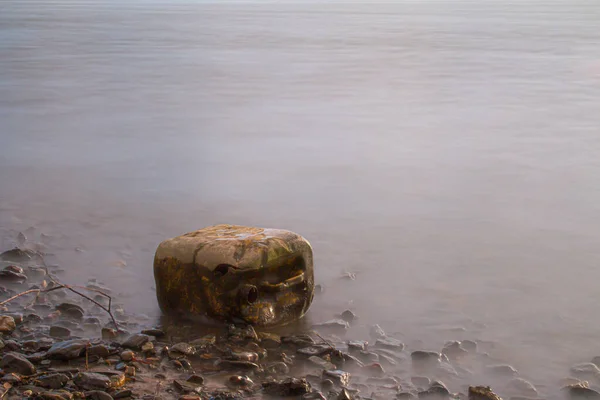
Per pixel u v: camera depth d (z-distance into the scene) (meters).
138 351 3.81
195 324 4.16
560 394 3.59
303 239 4.27
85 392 3.34
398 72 18.36
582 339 4.20
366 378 3.65
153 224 6.23
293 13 46.59
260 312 4.10
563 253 5.66
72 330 4.11
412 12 48.31
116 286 4.80
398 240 5.94
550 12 47.81
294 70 18.67
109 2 64.25
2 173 7.95
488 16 43.34
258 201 7.05
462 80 16.89
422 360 3.86
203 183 7.72
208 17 41.91
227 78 17.11
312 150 9.57
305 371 3.67
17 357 3.56
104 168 8.31
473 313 4.52
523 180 7.99
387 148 9.73
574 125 11.45
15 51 22.39
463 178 8.07
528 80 16.89
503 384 3.66
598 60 20.83
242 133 10.72
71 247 5.55
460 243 5.87
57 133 10.46
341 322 4.28
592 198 7.26
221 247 4.06
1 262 5.14
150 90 15.10
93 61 20.16
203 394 3.38
